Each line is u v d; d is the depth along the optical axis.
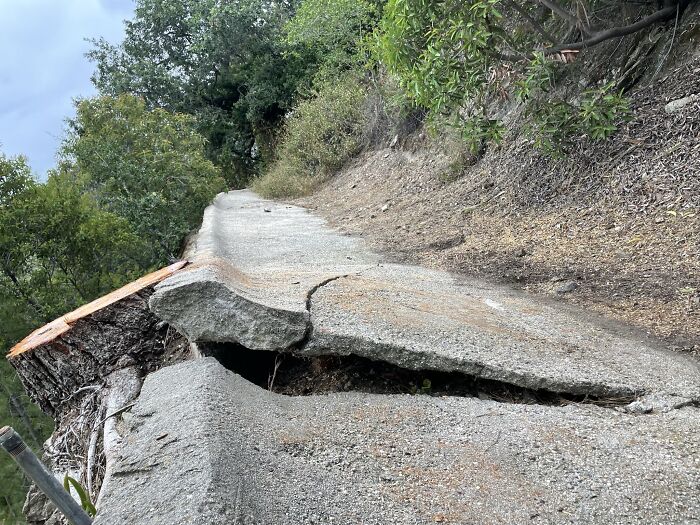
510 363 2.97
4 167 8.73
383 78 13.15
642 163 5.55
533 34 6.90
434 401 2.76
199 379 2.63
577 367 3.04
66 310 8.74
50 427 9.79
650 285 4.23
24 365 3.97
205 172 11.75
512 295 4.57
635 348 3.40
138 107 11.70
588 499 2.00
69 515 2.19
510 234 6.21
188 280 3.12
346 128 14.95
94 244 9.05
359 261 6.07
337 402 2.74
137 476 1.98
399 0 5.79
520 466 2.20
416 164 10.67
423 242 6.82
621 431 2.49
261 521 1.70
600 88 5.87
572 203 6.02
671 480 2.10
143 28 22.36
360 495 1.95
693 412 2.66
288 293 3.59
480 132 6.39
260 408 2.52
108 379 3.84
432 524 1.83
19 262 8.62
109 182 10.66
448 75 6.09
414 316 3.47
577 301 4.28
